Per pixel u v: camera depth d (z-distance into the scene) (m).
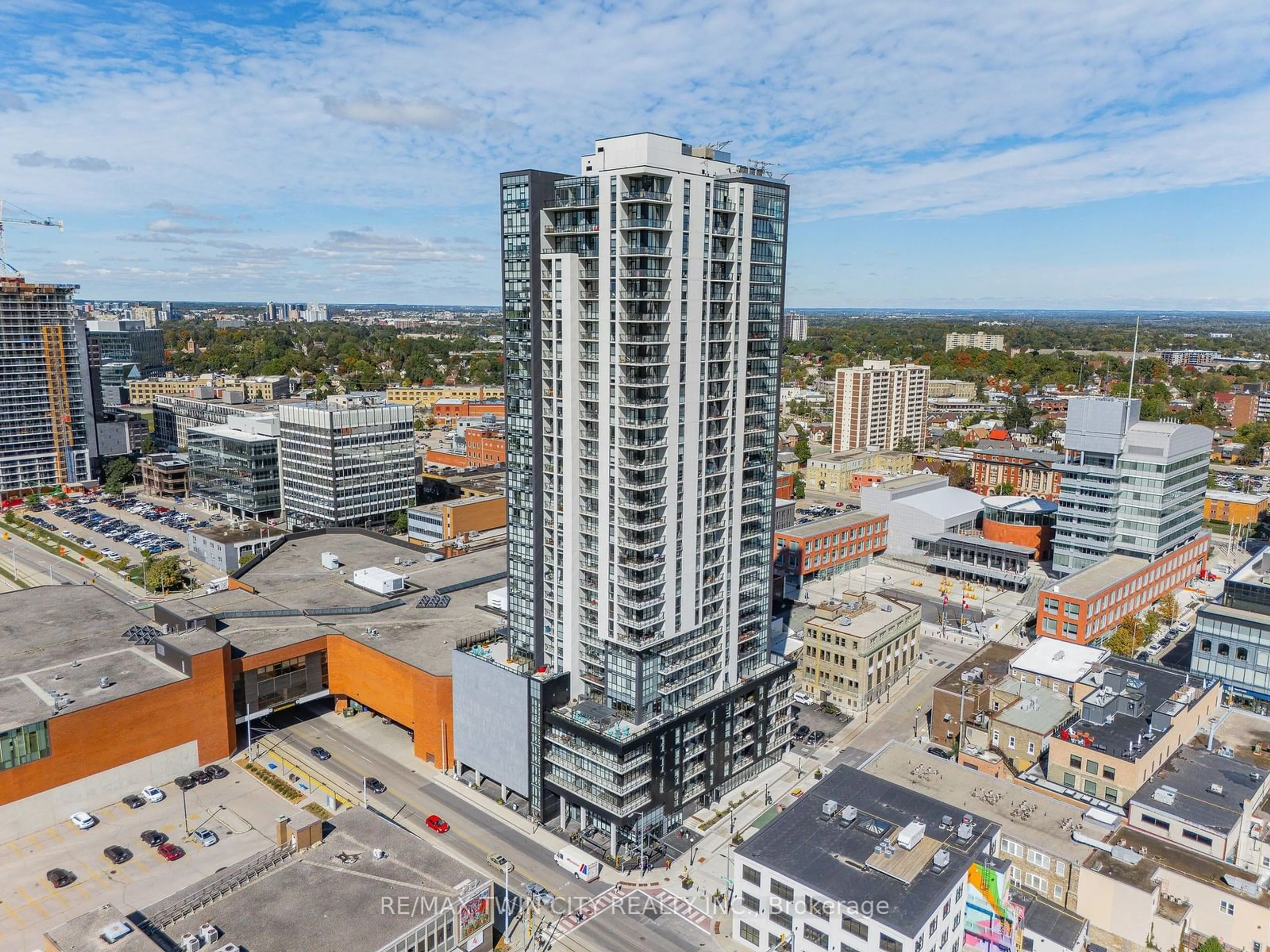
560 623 121.81
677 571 116.44
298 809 123.50
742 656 131.12
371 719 152.75
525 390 119.31
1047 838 101.12
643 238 104.81
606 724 113.75
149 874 108.31
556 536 120.06
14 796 115.50
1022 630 190.75
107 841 115.69
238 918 86.31
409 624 158.12
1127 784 108.88
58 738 118.75
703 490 118.94
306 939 83.25
